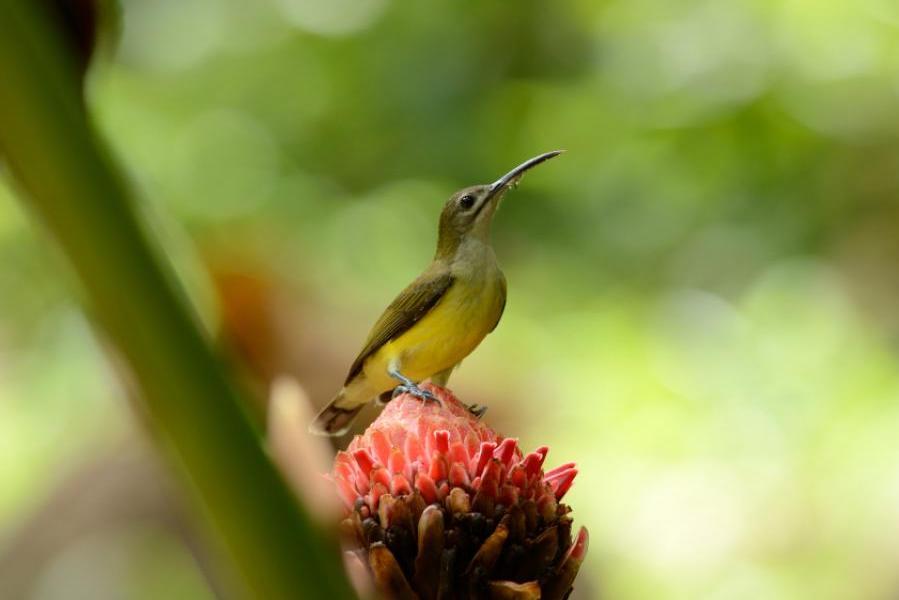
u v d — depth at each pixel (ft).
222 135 53.31
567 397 41.24
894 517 38.68
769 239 49.21
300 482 8.89
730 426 41.73
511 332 44.11
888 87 49.44
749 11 50.65
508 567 11.38
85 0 8.61
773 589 37.83
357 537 11.50
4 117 8.15
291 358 17.02
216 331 9.03
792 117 49.85
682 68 50.85
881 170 49.60
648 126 50.37
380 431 12.38
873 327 47.47
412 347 22.71
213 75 55.52
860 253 49.21
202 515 8.38
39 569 22.47
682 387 42.86
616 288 48.73
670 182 50.29
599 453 40.70
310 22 55.36
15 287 45.52
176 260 9.02
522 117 51.26
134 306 8.25
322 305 24.70
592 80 51.96
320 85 54.24
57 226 8.25
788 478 40.06
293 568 8.29
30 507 24.48
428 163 51.62
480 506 11.41
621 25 52.16
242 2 56.90
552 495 11.82
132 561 21.95
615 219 49.93
